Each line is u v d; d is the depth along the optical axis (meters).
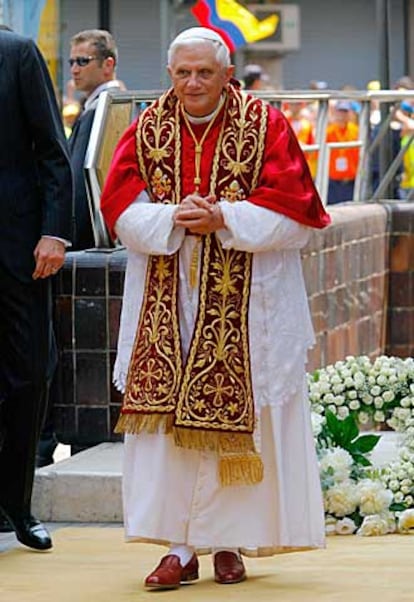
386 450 15.34
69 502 14.13
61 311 15.77
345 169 23.47
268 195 11.16
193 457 11.24
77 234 16.23
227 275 11.29
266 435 11.31
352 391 14.24
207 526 11.23
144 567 12.05
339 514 13.42
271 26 46.22
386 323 23.11
